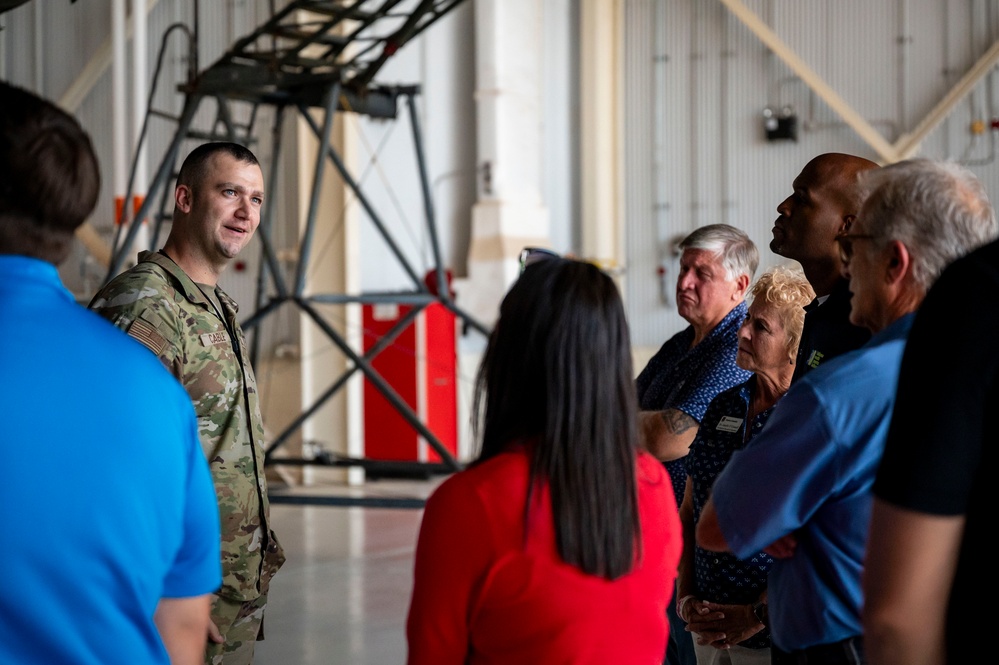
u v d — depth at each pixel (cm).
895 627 116
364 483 859
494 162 935
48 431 110
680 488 267
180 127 644
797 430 148
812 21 961
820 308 202
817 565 151
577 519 133
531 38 958
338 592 509
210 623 218
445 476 880
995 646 113
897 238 143
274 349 886
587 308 137
